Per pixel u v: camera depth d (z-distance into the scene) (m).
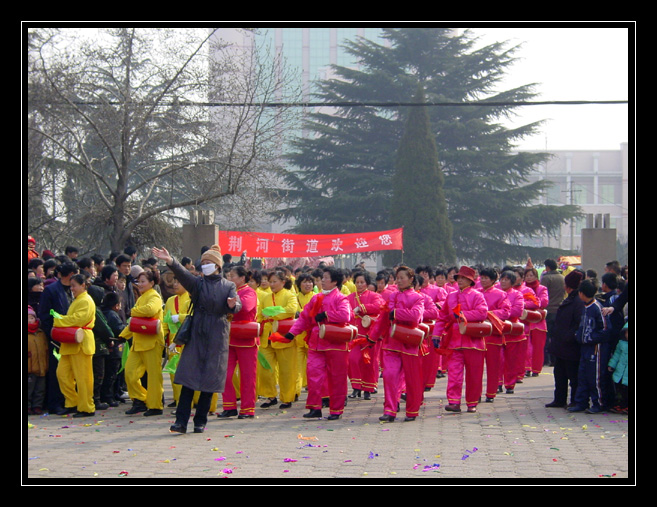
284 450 7.51
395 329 9.27
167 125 17.62
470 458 7.12
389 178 45.75
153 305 9.66
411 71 51.78
